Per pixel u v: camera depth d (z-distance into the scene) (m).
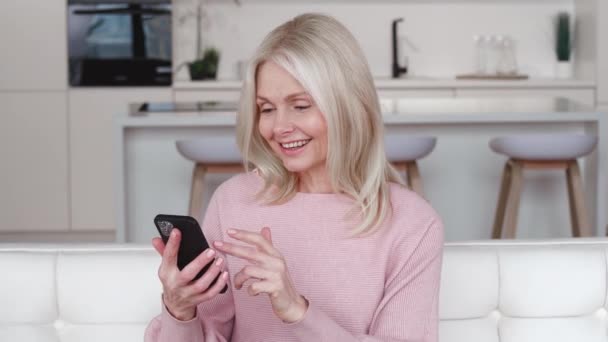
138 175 4.27
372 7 5.98
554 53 6.04
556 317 1.68
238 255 1.21
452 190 4.36
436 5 5.98
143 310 1.63
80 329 1.65
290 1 5.93
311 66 1.34
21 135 5.38
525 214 4.39
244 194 1.51
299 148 1.40
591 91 5.58
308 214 1.45
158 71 5.42
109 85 5.41
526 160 3.91
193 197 3.87
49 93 5.38
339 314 1.41
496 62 5.91
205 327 1.43
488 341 1.66
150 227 4.29
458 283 1.65
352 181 1.44
